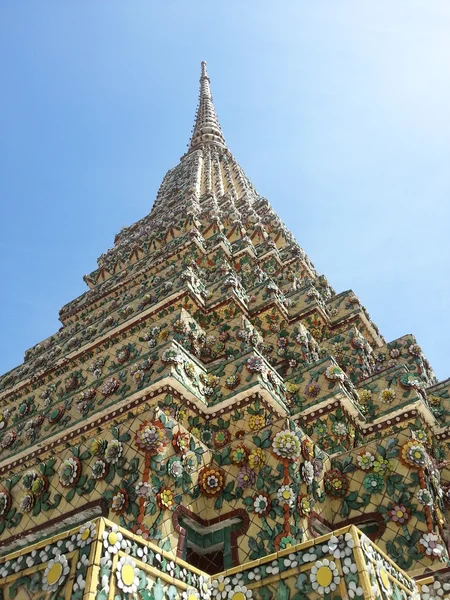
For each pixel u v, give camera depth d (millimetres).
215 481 9195
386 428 12500
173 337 14203
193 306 16625
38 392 16281
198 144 56594
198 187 38781
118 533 5566
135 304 18047
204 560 8820
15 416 15906
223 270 19672
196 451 9406
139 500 8172
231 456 9500
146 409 11336
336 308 19969
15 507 9664
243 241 24172
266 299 17797
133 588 5406
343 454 10227
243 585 6238
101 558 5227
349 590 5445
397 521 8977
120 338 17312
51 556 5508
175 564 6113
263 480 8906
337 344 17406
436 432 13234
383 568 5965
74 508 8820
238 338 14750
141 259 26484
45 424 13602
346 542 5734
